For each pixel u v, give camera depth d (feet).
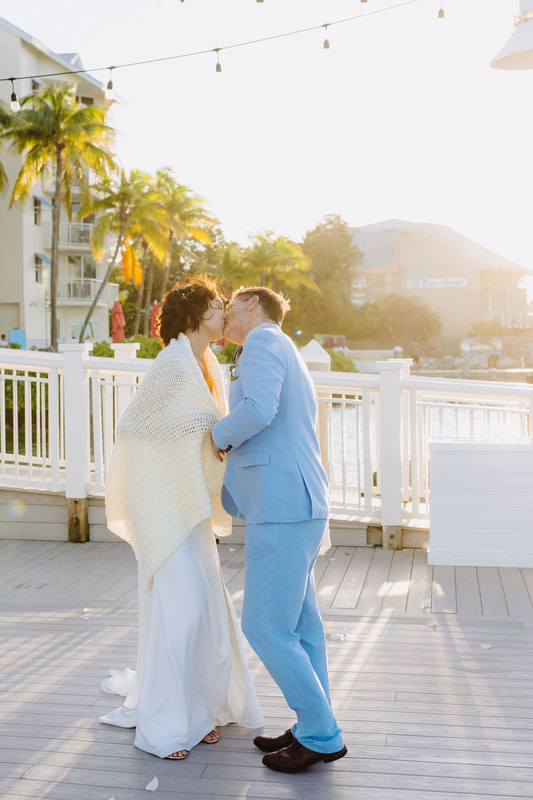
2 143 97.81
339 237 218.59
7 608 14.98
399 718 10.16
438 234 226.79
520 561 17.28
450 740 9.54
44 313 115.75
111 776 8.87
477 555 17.44
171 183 136.56
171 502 9.58
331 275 214.48
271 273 169.78
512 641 12.86
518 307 222.69
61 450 25.43
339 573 17.02
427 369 181.68
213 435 8.94
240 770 9.00
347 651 12.51
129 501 9.80
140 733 9.45
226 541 19.90
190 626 9.45
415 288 222.89
